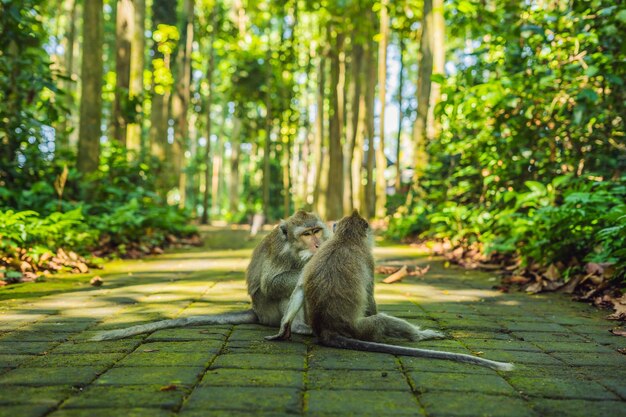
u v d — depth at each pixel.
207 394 2.81
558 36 8.29
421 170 13.91
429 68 16.75
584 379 3.20
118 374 3.12
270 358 3.50
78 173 11.34
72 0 22.44
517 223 7.75
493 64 9.03
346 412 2.60
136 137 17.92
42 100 10.46
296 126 30.36
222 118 43.38
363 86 24.55
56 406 2.63
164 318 4.75
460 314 5.14
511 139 8.91
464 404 2.73
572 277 6.50
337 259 3.91
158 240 11.89
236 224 28.17
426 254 10.88
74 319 4.67
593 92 7.21
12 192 9.50
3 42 9.65
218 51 28.28
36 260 7.38
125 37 15.50
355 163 27.03
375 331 3.97
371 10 21.81
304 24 29.84
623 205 6.13
